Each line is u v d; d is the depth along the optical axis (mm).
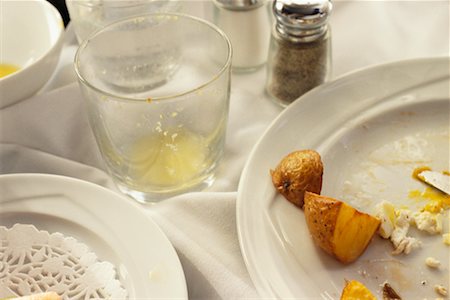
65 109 437
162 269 335
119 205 363
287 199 372
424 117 421
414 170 394
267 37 479
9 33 466
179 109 380
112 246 349
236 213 364
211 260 353
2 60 469
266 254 347
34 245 351
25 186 374
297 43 431
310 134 409
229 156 425
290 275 340
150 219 355
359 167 398
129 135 389
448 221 366
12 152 427
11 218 366
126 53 447
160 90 456
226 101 392
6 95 417
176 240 360
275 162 392
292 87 445
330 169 397
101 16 453
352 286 330
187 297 324
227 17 462
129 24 435
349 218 341
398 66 442
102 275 337
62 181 375
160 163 390
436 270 346
